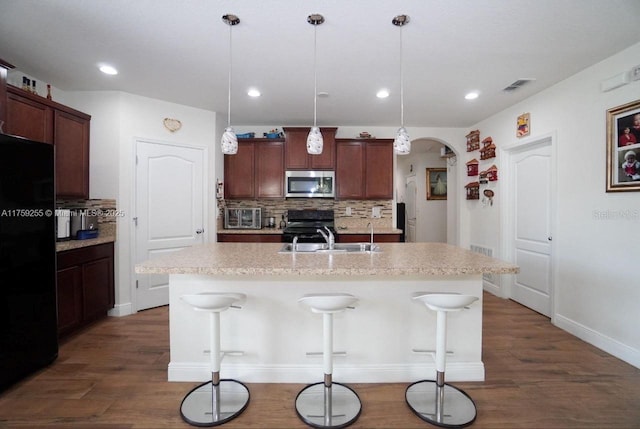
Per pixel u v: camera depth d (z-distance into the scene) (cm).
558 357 232
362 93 314
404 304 203
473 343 203
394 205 447
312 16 188
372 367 203
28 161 202
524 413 170
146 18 190
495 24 195
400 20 191
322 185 413
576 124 268
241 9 182
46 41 217
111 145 311
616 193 233
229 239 400
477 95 319
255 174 416
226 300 169
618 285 231
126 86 299
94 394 187
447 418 165
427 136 446
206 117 373
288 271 163
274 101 339
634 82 220
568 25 196
